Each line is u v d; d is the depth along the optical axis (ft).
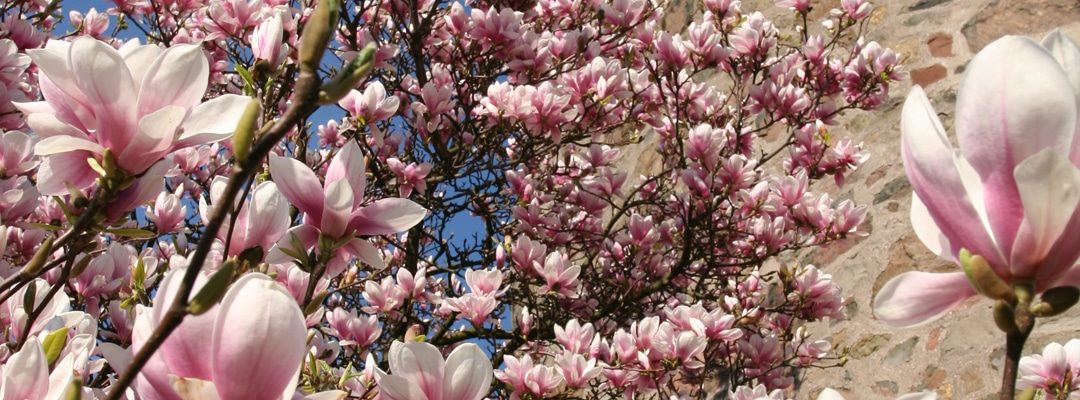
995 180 2.64
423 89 14.88
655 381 11.43
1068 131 2.54
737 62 16.96
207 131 4.17
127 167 4.16
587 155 17.26
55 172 4.34
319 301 5.22
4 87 10.66
